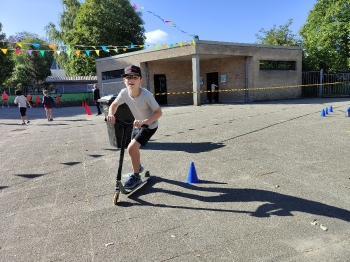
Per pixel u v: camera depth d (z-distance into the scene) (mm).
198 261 2217
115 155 5516
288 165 4363
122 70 19172
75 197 3572
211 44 15875
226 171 4238
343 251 2252
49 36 32438
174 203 3262
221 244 2426
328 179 3715
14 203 3492
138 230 2715
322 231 2545
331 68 22297
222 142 6055
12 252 2445
